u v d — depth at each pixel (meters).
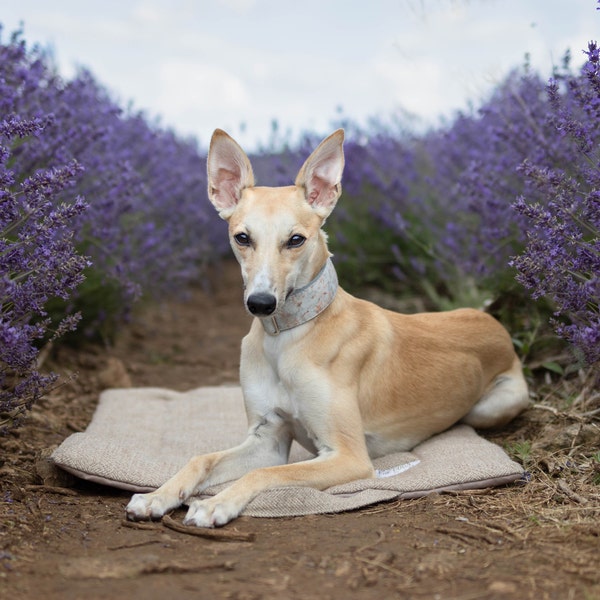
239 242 4.29
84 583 2.99
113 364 7.13
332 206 4.50
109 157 7.06
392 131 10.57
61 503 4.09
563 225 4.33
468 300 7.67
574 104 5.71
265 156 11.34
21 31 5.85
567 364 6.12
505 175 6.69
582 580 2.94
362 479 4.22
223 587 2.95
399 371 4.82
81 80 7.25
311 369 4.38
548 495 4.04
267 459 4.56
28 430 5.32
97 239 6.89
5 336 3.80
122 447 4.63
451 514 3.83
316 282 4.41
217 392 6.60
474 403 5.36
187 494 4.00
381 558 3.21
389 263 9.98
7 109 5.27
